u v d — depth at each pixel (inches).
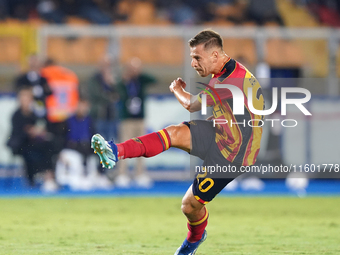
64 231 763.4
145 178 1462.8
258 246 647.1
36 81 1380.4
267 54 1630.2
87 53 1587.1
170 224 847.1
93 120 1412.4
